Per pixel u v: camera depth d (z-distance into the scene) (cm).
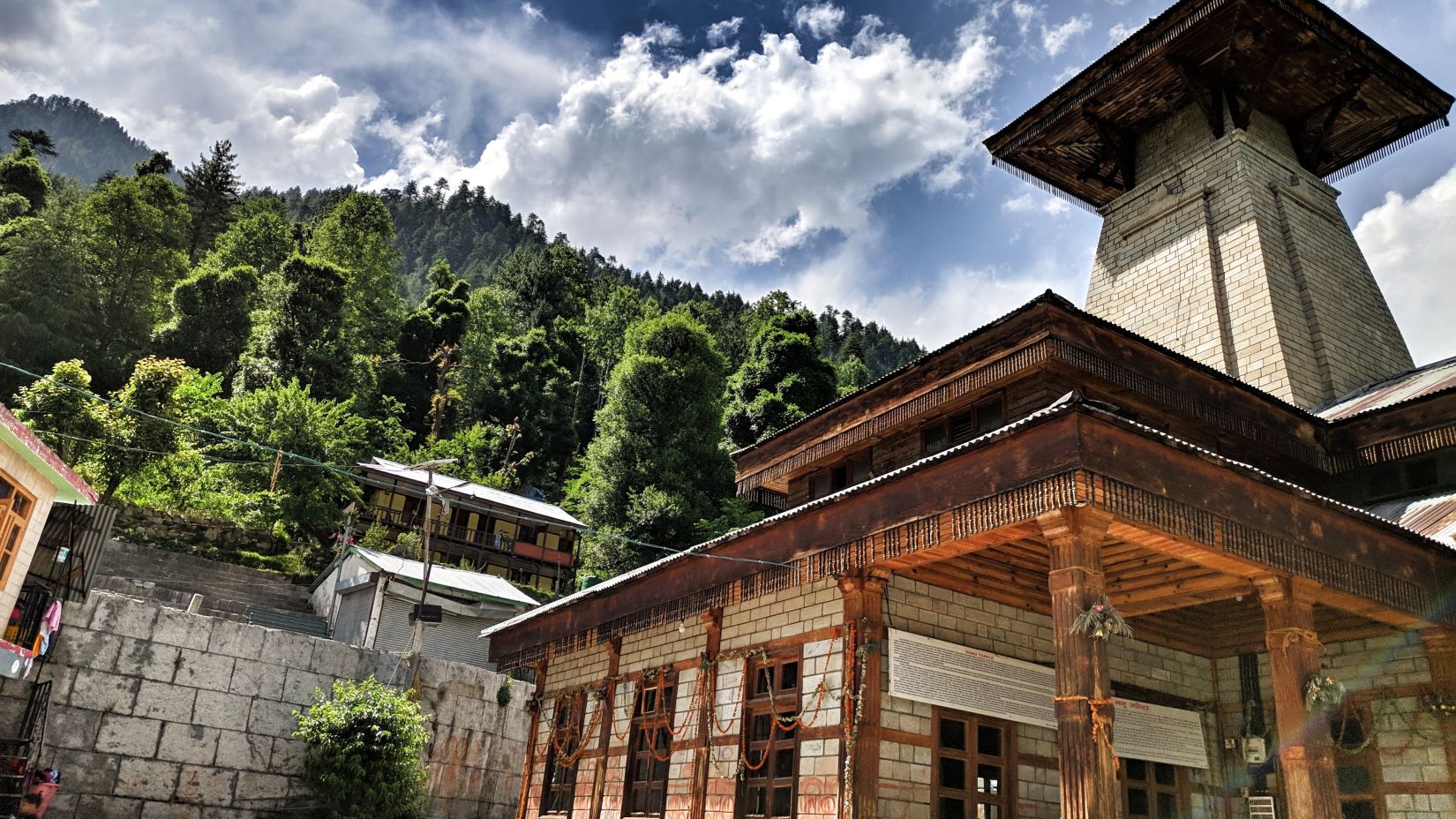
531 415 7769
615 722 1862
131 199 5903
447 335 8194
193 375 5006
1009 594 1480
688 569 1608
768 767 1426
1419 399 1691
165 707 1864
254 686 2009
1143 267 2556
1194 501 1063
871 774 1238
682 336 5472
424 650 3512
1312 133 2678
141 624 1861
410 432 6719
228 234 8581
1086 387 1551
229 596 3762
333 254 8100
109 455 3622
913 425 1764
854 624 1302
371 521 5003
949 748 1342
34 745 1641
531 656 2116
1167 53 2445
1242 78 2486
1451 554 1336
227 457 4459
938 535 1132
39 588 1641
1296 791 1110
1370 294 2458
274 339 6231
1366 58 2436
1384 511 1681
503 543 5241
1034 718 1439
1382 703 1450
